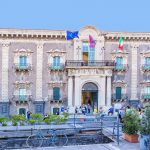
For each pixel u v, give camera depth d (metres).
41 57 55.06
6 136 29.38
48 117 38.09
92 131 31.75
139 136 27.28
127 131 27.66
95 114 50.44
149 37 57.75
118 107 33.44
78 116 47.09
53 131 27.92
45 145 27.19
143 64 58.16
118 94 57.84
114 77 57.72
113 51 57.16
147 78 58.78
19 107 54.75
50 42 55.34
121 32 56.97
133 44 57.91
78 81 55.00
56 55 55.47
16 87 54.53
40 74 55.12
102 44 56.41
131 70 58.12
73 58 55.84
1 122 36.44
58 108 55.88
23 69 54.19
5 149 25.47
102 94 55.72
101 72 55.75
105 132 31.62
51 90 55.69
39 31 54.28
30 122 36.00
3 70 53.88
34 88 55.19
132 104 57.78
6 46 53.81
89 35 55.38
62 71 55.84
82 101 56.47
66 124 36.47
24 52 54.41
